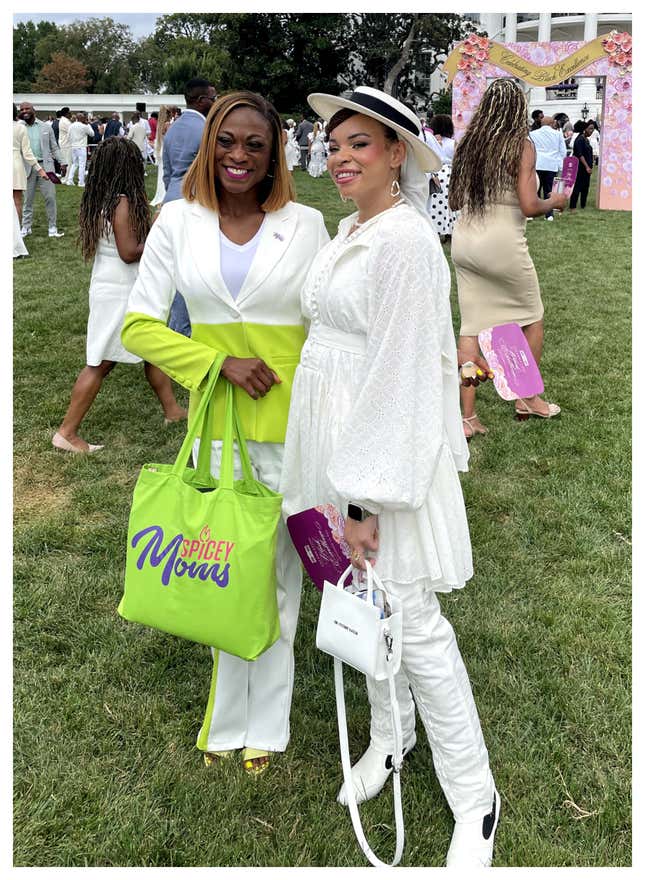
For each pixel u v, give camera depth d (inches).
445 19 1322.6
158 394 194.9
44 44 2628.0
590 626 119.5
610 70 533.3
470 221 179.0
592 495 158.1
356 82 1405.0
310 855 83.9
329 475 75.7
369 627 74.1
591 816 88.4
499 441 183.9
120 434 190.2
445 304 76.1
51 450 179.6
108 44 2625.5
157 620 82.4
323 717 104.2
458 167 177.6
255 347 87.3
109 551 140.6
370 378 72.5
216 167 83.8
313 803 90.3
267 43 1314.0
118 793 92.1
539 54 531.8
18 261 372.5
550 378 223.9
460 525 81.4
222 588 80.1
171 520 82.2
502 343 160.2
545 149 516.4
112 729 101.6
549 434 186.7
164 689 108.5
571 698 104.7
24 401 207.5
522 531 146.6
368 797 91.0
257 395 86.8
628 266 372.5
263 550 80.3
